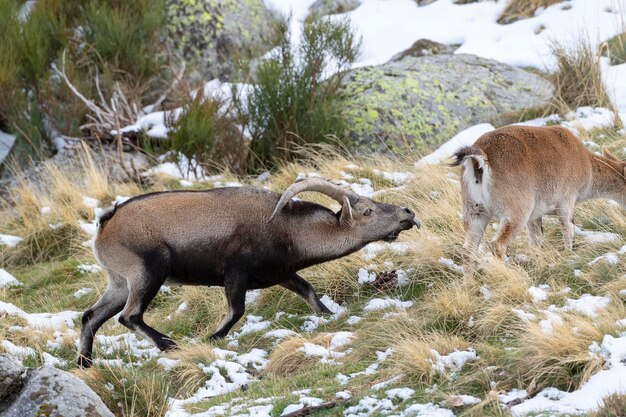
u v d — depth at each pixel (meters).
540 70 42.72
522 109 38.97
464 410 17.47
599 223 27.00
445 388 18.58
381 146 37.81
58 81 44.25
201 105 40.34
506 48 44.91
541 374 17.98
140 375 21.47
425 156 36.25
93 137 41.94
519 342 19.81
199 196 24.48
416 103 38.88
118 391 20.72
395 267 26.72
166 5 47.47
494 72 41.09
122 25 44.94
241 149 39.31
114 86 44.47
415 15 50.72
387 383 19.22
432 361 19.45
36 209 37.22
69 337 25.31
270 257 24.58
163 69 46.25
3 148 43.34
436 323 22.19
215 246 24.20
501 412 16.91
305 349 22.11
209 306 27.19
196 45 47.06
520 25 46.84
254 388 20.88
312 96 39.06
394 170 35.03
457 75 40.69
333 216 24.97
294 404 18.95
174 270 24.28
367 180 33.84
